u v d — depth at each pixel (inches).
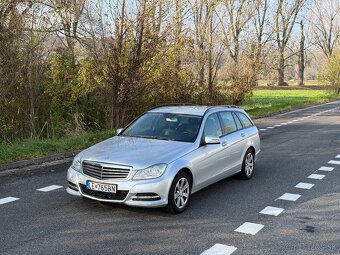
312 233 219.1
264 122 853.8
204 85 804.0
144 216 239.9
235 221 235.6
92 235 209.6
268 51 1068.5
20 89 508.1
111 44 527.8
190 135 276.7
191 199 279.3
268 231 220.8
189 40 616.1
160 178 232.1
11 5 458.3
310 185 324.5
